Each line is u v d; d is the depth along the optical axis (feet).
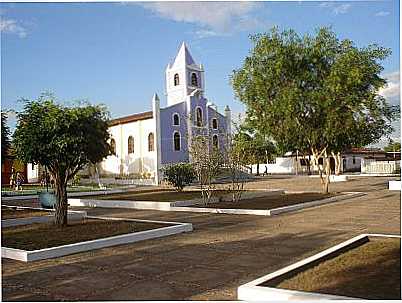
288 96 65.77
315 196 69.72
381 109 69.31
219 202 64.28
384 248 28.35
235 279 23.85
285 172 194.29
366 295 19.42
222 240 35.63
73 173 41.37
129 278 24.40
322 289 20.34
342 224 42.86
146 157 150.61
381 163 164.76
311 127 68.49
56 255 30.42
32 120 37.93
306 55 68.90
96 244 32.83
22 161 39.06
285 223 44.52
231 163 66.49
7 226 43.73
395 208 55.52
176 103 153.17
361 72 65.26
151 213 57.00
